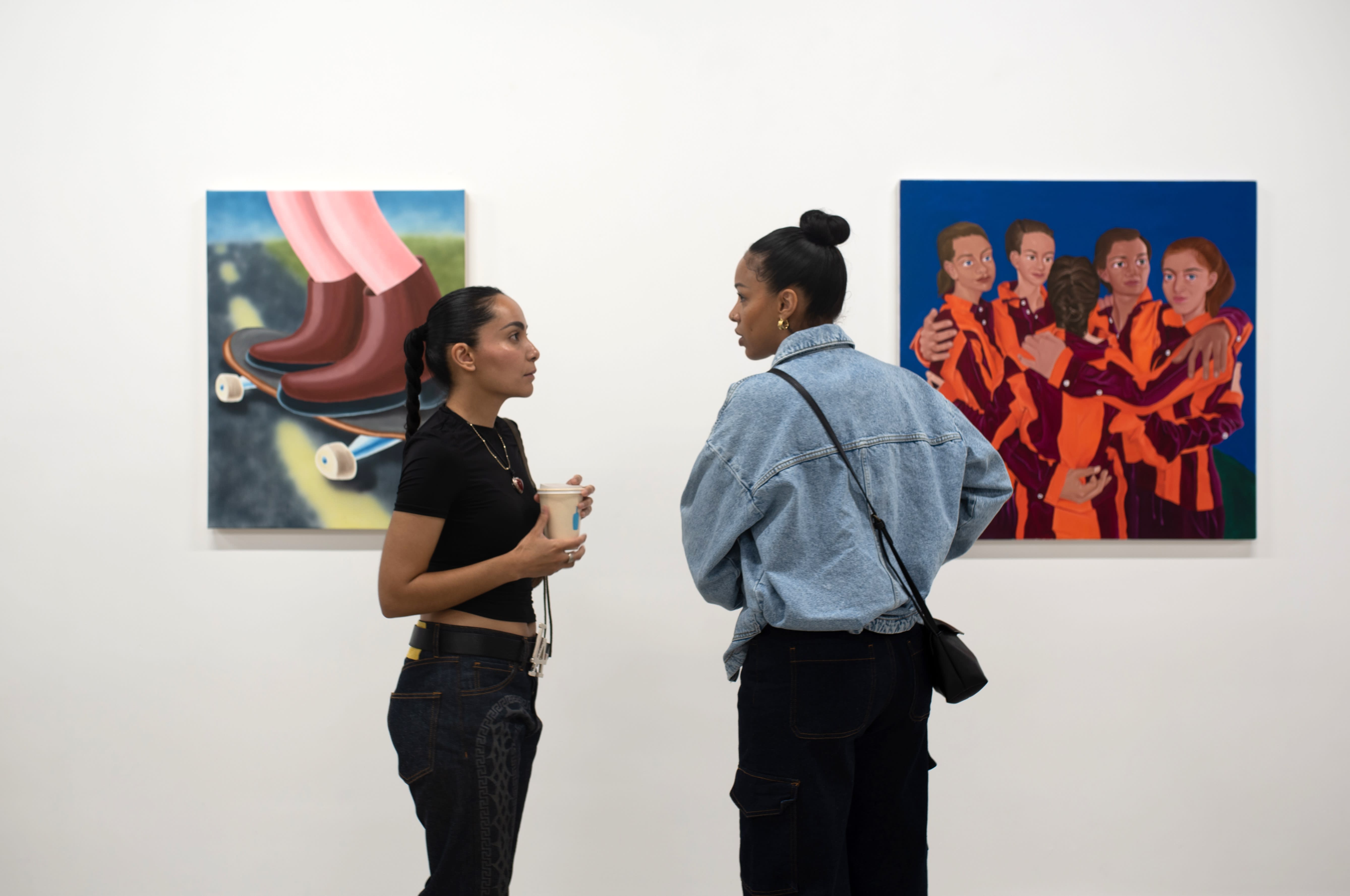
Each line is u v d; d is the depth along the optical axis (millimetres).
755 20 1982
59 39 1968
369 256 1939
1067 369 1953
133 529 1976
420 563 1325
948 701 1308
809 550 1220
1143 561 2000
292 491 1941
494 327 1401
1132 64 1989
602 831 1986
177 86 1975
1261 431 1983
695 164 1979
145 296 1976
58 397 1971
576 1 1980
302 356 1938
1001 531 1961
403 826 1977
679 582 1987
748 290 1410
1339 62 1980
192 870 1977
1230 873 1999
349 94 1978
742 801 1273
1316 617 1992
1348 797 1996
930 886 1999
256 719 1979
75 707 1975
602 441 1983
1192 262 1951
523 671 1414
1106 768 2002
